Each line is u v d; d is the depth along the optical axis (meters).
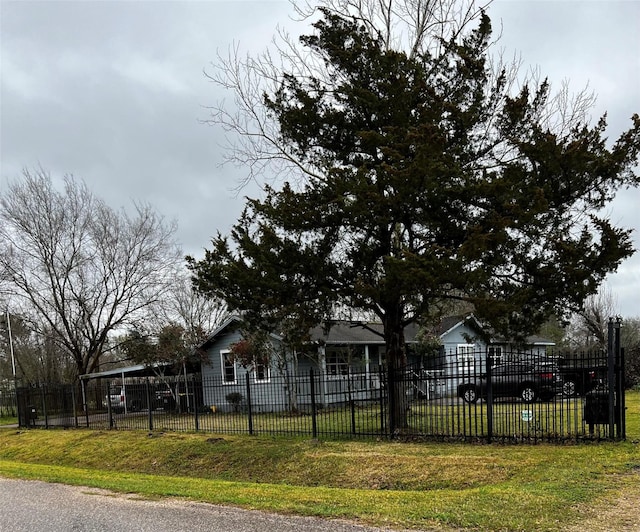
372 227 10.31
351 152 11.74
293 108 11.59
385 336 11.88
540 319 10.30
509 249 9.69
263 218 11.09
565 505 5.85
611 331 9.44
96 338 30.72
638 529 5.01
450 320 26.61
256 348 18.92
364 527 5.54
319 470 9.92
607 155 9.58
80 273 30.22
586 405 9.64
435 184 9.13
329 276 10.66
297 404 19.09
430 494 7.05
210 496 7.43
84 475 10.59
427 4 14.73
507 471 8.05
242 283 10.69
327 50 11.70
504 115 11.16
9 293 29.53
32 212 29.14
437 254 9.41
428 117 9.94
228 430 14.95
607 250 9.22
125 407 19.12
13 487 9.34
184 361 22.47
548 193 9.55
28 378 35.19
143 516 6.54
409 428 11.86
